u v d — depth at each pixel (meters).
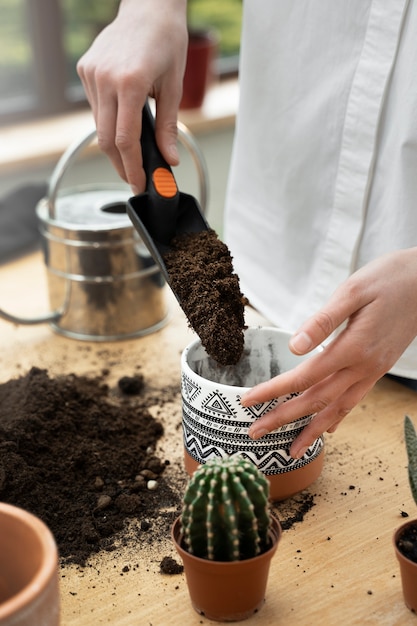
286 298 1.14
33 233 1.42
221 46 2.27
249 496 0.60
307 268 1.11
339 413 0.74
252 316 1.20
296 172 1.06
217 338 0.75
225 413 0.72
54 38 1.89
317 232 1.08
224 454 0.74
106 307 1.13
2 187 1.83
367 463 0.85
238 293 0.80
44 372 0.97
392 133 0.94
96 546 0.73
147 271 1.13
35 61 1.89
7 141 1.82
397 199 0.94
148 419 0.93
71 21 1.93
